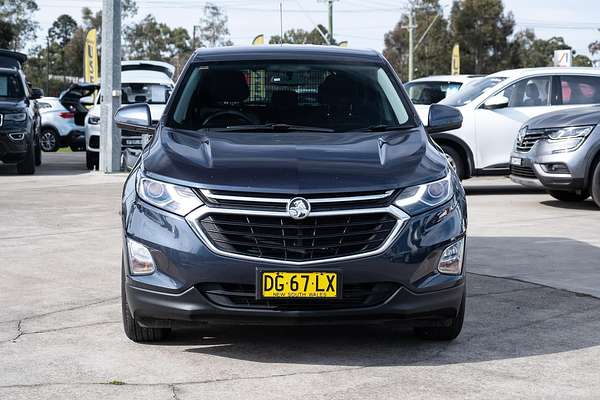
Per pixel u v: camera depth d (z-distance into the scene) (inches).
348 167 211.9
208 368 206.7
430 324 218.7
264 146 225.3
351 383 195.9
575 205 507.5
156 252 206.8
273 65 264.5
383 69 270.8
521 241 381.1
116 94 690.8
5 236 386.0
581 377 201.3
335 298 201.9
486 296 280.1
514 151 512.4
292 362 211.5
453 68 2091.5
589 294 283.3
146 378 199.3
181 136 237.1
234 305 204.5
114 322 248.2
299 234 201.3
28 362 210.8
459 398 186.5
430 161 222.5
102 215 447.5
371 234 204.7
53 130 1047.0
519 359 214.5
